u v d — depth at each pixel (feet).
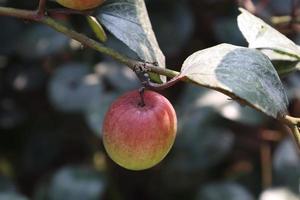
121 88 2.27
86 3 1.36
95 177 2.32
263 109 1.16
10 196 2.32
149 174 2.52
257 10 2.20
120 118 1.25
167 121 1.25
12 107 2.59
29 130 2.61
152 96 1.27
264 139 2.46
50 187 2.30
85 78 2.29
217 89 1.16
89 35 2.25
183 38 2.34
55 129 2.58
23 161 2.61
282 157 2.27
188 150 2.32
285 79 2.38
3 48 2.43
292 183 2.24
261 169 2.48
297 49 1.38
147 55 1.34
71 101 2.25
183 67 1.24
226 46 1.24
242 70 1.19
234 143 2.52
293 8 1.97
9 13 1.40
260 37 1.39
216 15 2.47
